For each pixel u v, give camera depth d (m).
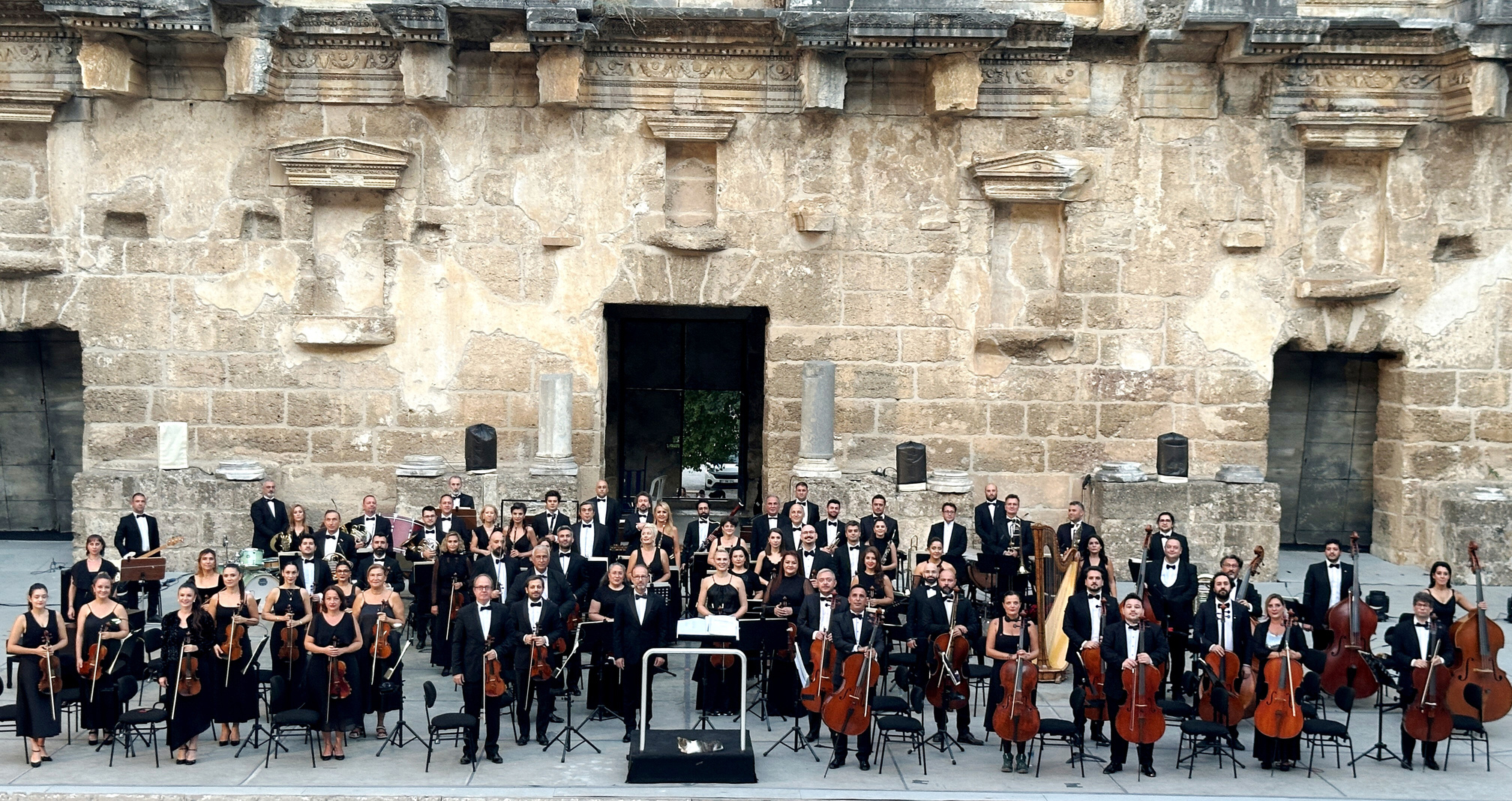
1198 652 16.23
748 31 23.38
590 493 24.45
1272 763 15.08
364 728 15.88
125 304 24.11
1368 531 26.03
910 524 23.42
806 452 23.78
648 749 14.50
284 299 24.17
